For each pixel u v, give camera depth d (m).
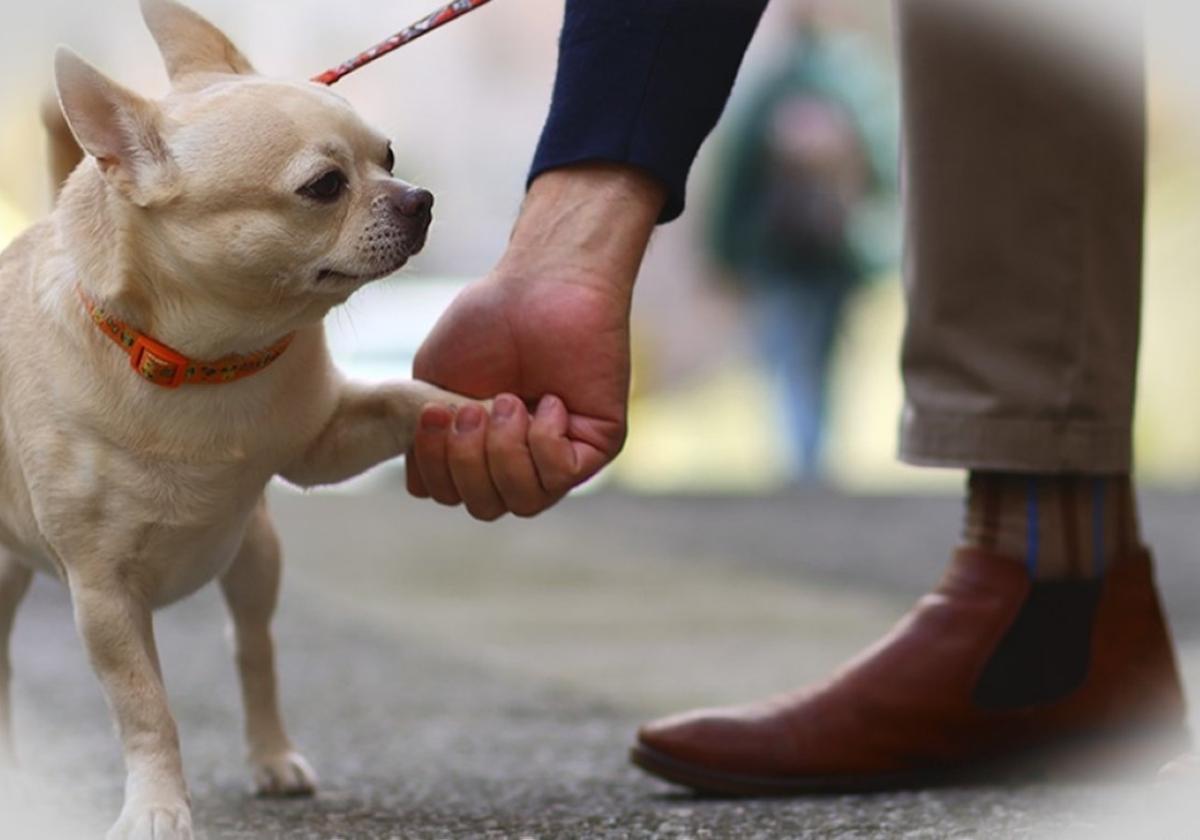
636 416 20.12
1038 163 3.97
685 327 20.17
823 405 14.11
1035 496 4.09
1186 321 17.20
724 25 3.73
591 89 3.72
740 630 7.92
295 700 6.04
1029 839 3.36
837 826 3.55
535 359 3.73
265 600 4.30
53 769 4.63
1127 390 4.11
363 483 17.84
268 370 3.61
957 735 4.10
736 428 20.30
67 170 4.19
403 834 3.60
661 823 3.64
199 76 3.80
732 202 13.70
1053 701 4.11
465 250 19.81
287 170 3.57
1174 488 15.09
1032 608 4.10
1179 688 4.25
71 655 7.15
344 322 4.01
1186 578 9.34
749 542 11.45
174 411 3.54
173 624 8.20
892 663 4.11
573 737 5.24
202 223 3.53
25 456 3.57
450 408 3.75
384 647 7.40
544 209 3.76
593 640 7.63
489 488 3.74
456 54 21.45
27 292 3.64
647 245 3.79
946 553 10.78
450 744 5.11
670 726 4.05
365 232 3.61
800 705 4.11
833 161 13.48
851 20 16.17
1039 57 3.97
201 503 3.61
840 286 13.77
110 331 3.53
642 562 10.54
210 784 4.46
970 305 4.05
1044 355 4.02
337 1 17.52
